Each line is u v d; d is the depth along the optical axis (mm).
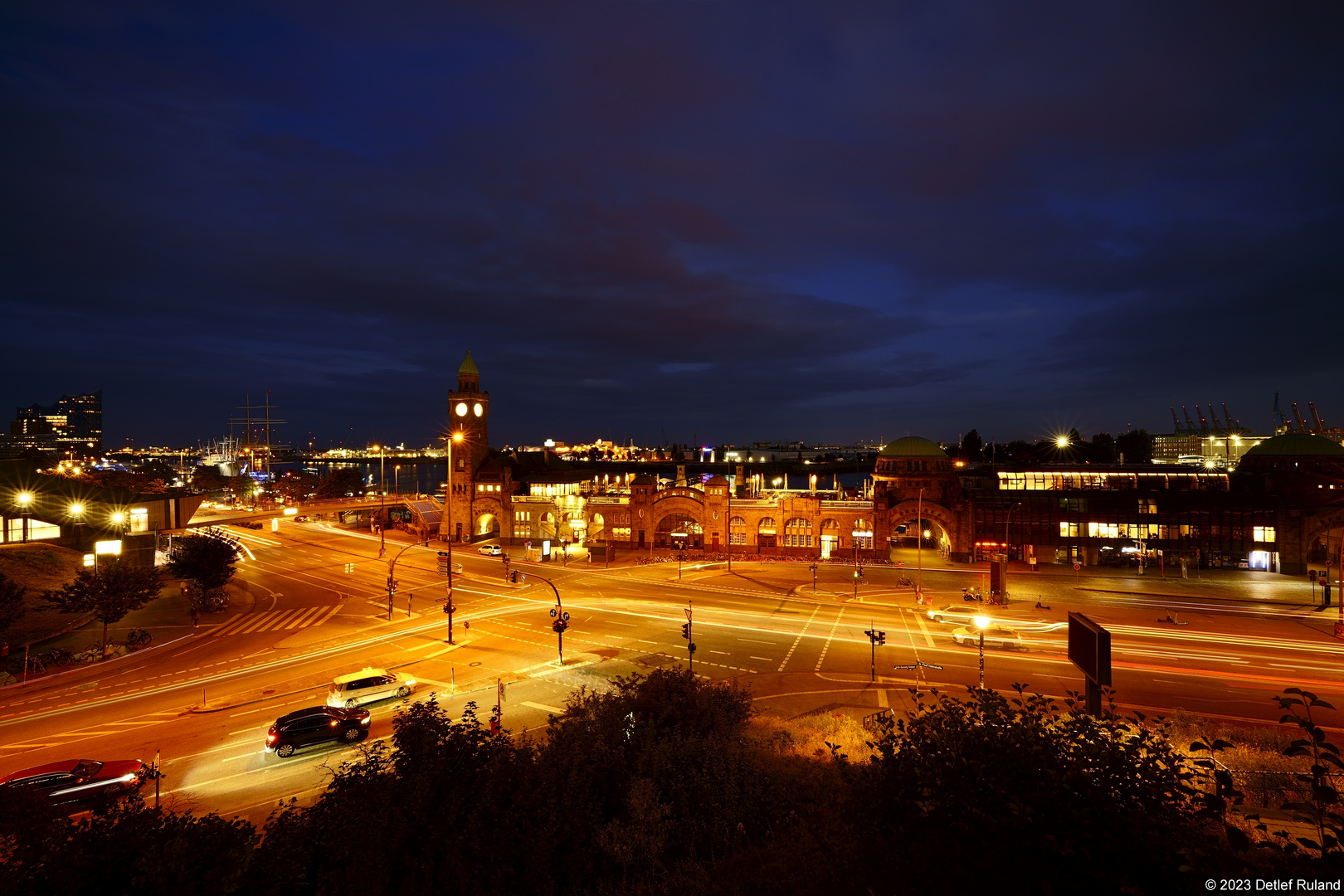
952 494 99750
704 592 79000
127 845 13688
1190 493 88875
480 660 54312
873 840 14094
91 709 45000
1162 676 48469
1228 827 9539
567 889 15039
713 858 16203
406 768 16844
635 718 24000
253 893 13281
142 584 59438
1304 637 58219
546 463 154000
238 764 36531
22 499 78938
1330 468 88688
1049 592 75750
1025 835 11594
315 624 67375
